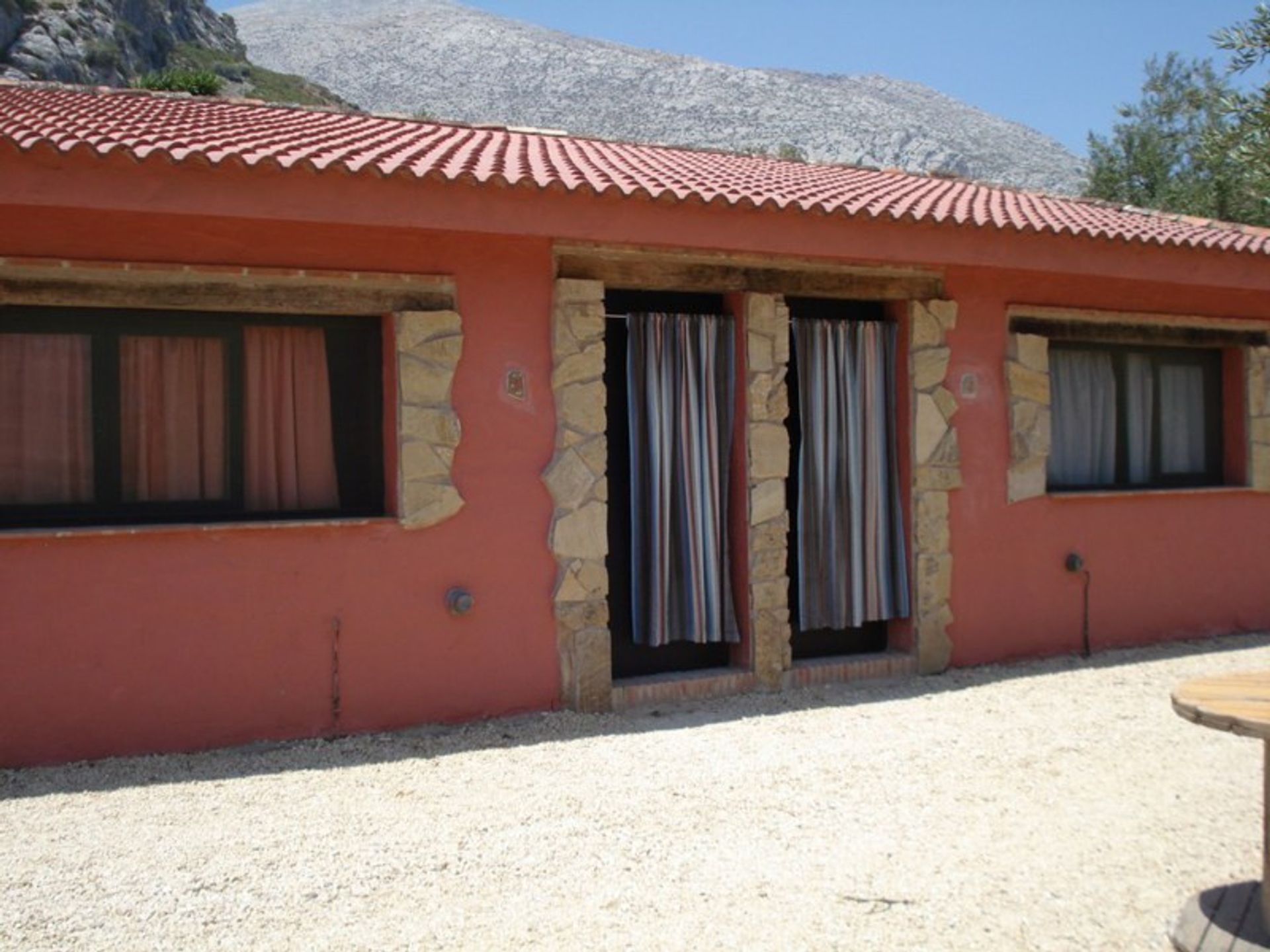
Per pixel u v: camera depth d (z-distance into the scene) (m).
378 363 6.89
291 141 6.99
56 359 6.29
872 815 5.30
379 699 6.66
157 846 4.88
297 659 6.49
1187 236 8.50
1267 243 8.84
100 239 6.05
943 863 4.76
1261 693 4.29
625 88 91.12
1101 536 9.10
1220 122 12.64
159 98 9.56
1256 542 9.95
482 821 5.20
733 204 6.74
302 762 6.10
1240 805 5.50
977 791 5.65
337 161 5.93
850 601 8.17
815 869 4.69
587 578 7.12
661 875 4.62
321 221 6.04
